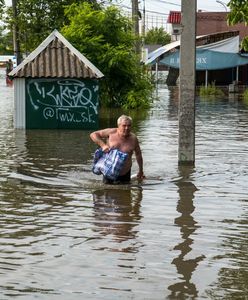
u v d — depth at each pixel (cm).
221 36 4381
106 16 2712
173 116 2361
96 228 784
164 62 4544
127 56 2677
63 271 631
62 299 562
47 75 1858
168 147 1481
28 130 1838
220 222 817
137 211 870
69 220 821
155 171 1159
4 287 588
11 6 3578
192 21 1177
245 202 930
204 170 1177
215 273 629
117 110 2625
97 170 1066
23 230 775
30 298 564
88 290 583
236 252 695
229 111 2625
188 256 679
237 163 1260
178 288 589
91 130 1862
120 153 1042
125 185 1040
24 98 1877
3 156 1321
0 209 879
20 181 1066
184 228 787
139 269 638
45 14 3497
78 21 2670
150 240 735
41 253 686
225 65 4253
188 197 958
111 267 643
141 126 1978
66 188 1015
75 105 1891
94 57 2644
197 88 4406
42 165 1213
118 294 573
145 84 2761
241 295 575
